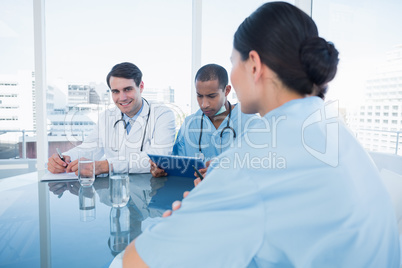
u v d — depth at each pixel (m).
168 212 0.42
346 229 0.36
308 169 0.37
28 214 0.77
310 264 0.34
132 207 0.83
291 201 0.35
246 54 0.44
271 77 0.43
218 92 1.48
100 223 0.70
